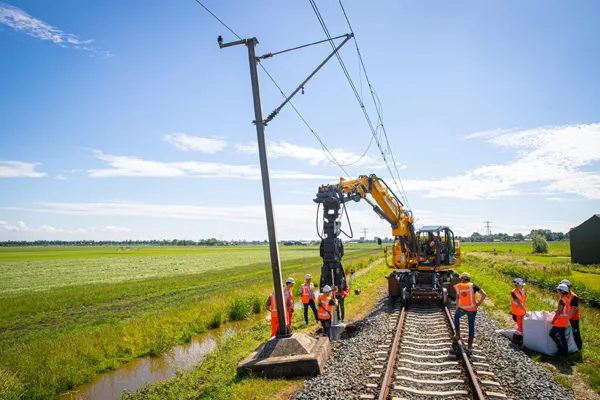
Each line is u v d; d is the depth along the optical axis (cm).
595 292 1780
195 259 7719
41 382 969
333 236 1223
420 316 1442
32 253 11806
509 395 698
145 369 1145
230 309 1770
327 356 982
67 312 2080
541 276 2519
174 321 1563
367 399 691
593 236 3888
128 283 3428
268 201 982
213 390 827
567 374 819
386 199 1581
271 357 910
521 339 1039
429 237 1867
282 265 5269
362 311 1627
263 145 992
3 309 2167
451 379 782
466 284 981
